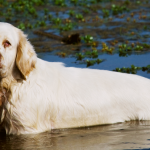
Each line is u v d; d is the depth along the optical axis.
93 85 10.41
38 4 33.50
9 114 9.61
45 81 9.84
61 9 31.58
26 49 9.30
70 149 8.55
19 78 9.49
